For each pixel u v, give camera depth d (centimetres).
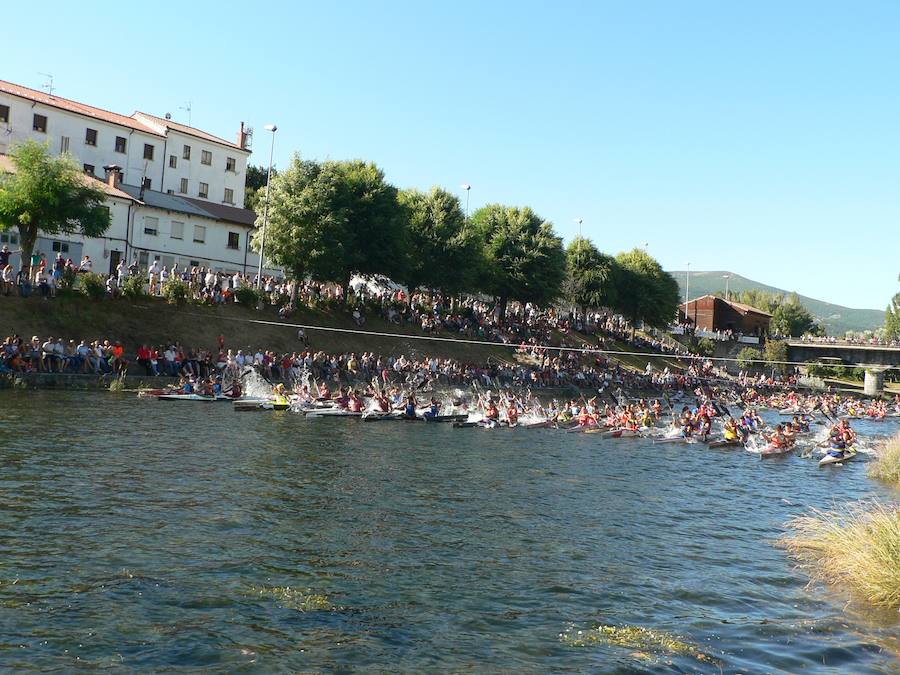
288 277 5844
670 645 1084
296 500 1823
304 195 5403
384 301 6231
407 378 4991
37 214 4172
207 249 6662
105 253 5703
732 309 13175
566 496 2142
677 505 2134
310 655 990
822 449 3628
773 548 1670
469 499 1992
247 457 2330
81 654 952
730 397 7394
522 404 4719
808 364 10081
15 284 4019
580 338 8131
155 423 2855
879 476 2966
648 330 10744
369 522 1677
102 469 1975
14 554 1293
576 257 8956
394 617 1140
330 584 1266
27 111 6169
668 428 4303
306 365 4562
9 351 3494
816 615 1226
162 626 1052
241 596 1183
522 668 984
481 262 6844
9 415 2698
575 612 1205
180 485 1873
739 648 1084
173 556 1345
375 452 2667
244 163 8100
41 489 1722
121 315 4341
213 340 4578
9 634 995
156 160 7156
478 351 6250
